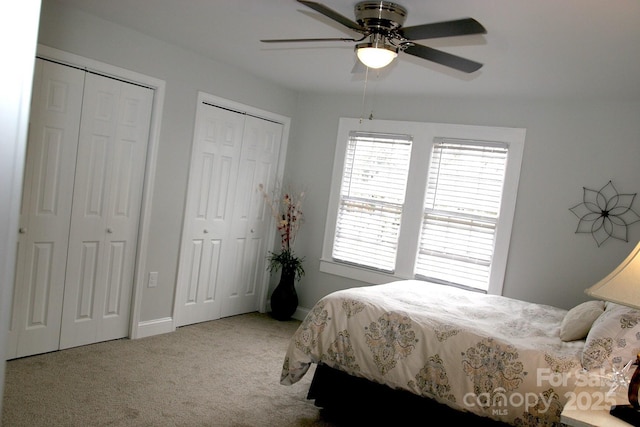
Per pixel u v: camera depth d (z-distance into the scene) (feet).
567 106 12.69
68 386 9.62
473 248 13.88
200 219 14.12
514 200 13.26
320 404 9.84
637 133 11.89
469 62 7.52
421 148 14.61
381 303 9.46
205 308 14.84
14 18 1.63
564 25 7.72
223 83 13.92
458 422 8.30
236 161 14.94
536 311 10.87
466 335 8.38
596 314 8.52
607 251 12.19
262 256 16.66
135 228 12.37
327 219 16.16
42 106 10.12
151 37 11.86
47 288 10.79
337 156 16.01
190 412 9.30
